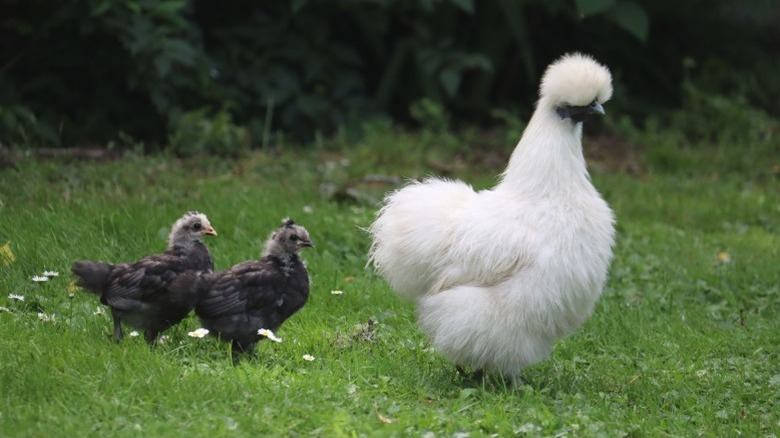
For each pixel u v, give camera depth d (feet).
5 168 41.65
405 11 61.52
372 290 33.63
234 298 26.32
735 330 33.17
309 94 55.93
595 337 31.78
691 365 29.78
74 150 46.65
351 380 25.77
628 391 27.53
